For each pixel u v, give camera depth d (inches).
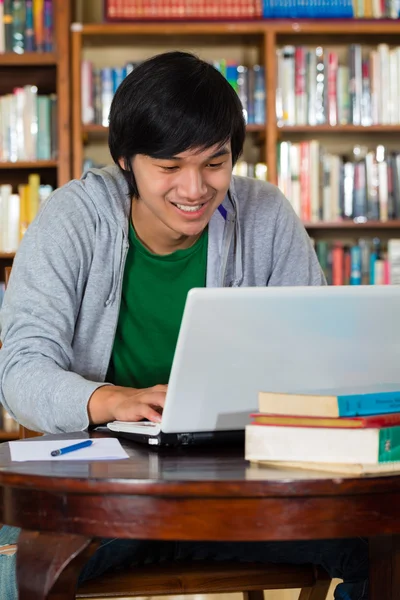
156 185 69.1
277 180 172.6
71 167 171.6
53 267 76.3
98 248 79.0
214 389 56.7
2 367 72.1
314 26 171.8
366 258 175.3
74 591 49.4
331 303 55.2
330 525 46.3
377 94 173.5
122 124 68.1
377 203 175.0
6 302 76.3
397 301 56.5
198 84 65.5
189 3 171.3
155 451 57.2
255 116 172.4
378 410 50.9
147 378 81.6
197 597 121.9
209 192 70.3
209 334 54.2
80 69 169.9
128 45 180.5
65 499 47.9
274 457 50.6
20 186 171.0
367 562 66.0
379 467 47.5
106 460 53.4
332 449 48.6
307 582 64.3
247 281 86.0
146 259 80.5
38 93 178.9
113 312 79.6
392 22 173.8
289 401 50.8
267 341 55.6
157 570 63.0
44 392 67.2
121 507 46.7
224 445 59.8
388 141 184.5
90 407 64.9
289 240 87.4
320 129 172.2
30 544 49.3
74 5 181.9
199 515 46.1
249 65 183.2
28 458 53.9
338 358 57.6
